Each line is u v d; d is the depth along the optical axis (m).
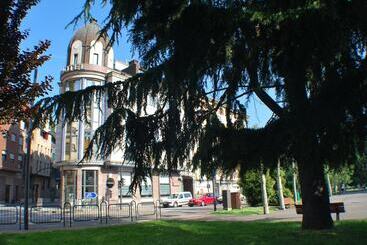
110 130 11.47
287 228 14.19
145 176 11.83
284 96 11.12
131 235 13.99
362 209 25.09
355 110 8.89
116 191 51.59
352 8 6.84
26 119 8.28
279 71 8.61
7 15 7.54
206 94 10.15
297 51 7.60
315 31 7.07
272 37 7.42
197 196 63.53
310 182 12.51
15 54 7.61
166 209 42.84
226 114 11.86
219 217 24.30
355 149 9.80
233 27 7.46
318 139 9.35
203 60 8.25
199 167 11.93
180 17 7.89
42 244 12.30
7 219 24.38
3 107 7.64
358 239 10.92
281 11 6.93
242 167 11.20
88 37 53.28
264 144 10.45
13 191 71.62
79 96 11.40
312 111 9.06
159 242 11.97
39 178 87.50
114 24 10.29
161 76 10.07
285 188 35.62
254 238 12.02
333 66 9.01
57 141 52.59
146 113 11.55
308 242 10.70
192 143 11.83
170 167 11.95
